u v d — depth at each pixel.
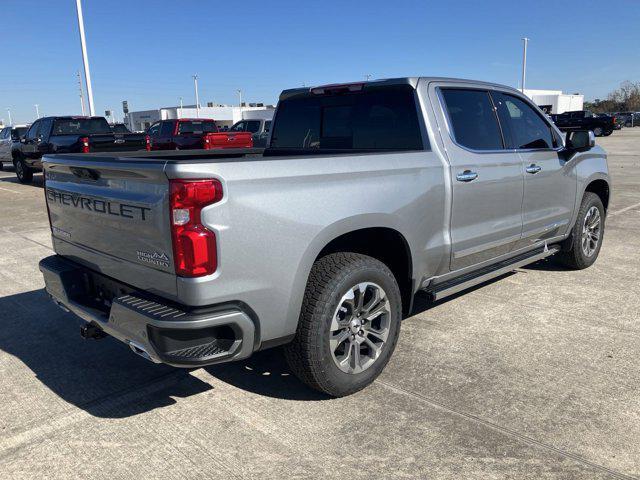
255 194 2.68
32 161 15.37
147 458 2.74
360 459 2.69
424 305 4.80
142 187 2.70
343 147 4.32
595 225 5.82
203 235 2.53
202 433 2.95
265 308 2.79
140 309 2.67
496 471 2.57
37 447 2.85
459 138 3.95
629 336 4.07
